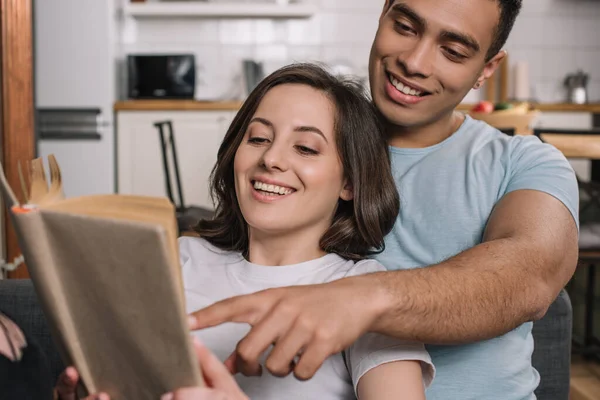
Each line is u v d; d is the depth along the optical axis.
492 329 0.80
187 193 4.06
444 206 1.19
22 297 1.23
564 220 1.03
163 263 0.54
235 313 0.66
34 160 0.64
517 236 0.95
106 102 3.89
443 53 1.17
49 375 0.81
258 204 1.08
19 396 0.75
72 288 0.61
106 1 3.83
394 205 1.20
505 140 1.23
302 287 0.68
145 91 4.27
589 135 2.67
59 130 3.86
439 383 1.12
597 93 4.73
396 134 1.28
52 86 3.86
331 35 4.59
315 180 1.08
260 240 1.14
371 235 1.17
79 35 3.84
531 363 1.32
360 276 0.73
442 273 0.79
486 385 1.12
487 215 1.16
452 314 0.75
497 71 4.57
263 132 1.10
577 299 3.14
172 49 4.52
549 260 0.92
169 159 4.04
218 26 4.54
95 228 0.55
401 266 1.20
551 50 4.70
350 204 1.19
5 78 2.61
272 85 1.18
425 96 1.20
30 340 0.81
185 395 0.60
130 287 0.57
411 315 0.72
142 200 0.62
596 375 2.66
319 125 1.10
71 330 0.63
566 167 1.16
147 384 0.64
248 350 0.64
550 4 4.67
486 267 0.84
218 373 0.66
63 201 0.60
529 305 0.84
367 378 0.93
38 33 3.83
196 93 4.55
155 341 0.59
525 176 1.14
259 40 4.56
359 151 1.14
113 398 0.67
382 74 1.22
